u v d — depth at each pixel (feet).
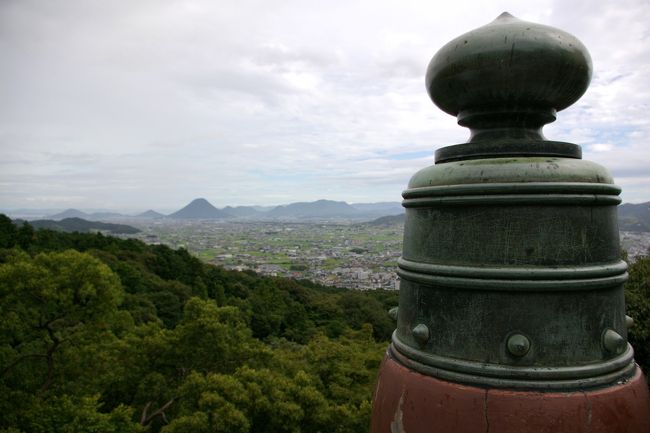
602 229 5.79
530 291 5.43
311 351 55.26
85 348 39.73
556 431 5.17
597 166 5.99
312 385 43.75
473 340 5.64
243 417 34.24
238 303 116.88
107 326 41.83
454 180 5.90
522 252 5.52
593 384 5.41
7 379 38.58
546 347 5.43
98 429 31.32
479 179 5.73
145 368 45.21
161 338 45.70
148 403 43.39
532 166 5.64
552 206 5.56
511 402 5.27
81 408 32.14
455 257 5.84
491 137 6.53
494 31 6.12
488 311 5.57
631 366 5.87
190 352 45.65
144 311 90.38
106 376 40.75
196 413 34.27
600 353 5.56
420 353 6.06
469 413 5.43
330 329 117.19
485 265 5.61
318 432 37.47
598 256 5.69
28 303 37.73
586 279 5.48
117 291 41.73
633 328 24.30
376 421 6.60
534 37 5.95
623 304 6.07
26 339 40.27
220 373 44.29
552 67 6.01
